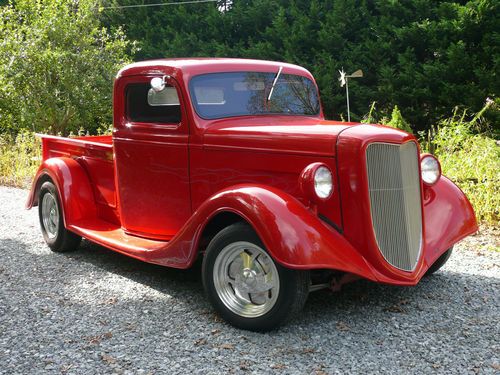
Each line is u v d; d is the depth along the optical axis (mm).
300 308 3943
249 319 4004
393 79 16203
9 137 13656
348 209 4098
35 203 6363
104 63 15977
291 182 4270
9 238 6711
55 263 5707
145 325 4133
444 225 4742
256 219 3854
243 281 4070
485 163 7887
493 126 14461
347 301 4594
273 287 3910
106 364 3535
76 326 4117
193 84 4789
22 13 15750
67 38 15188
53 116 15094
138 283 5078
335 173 4117
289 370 3441
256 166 4418
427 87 15609
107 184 5727
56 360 3588
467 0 16375
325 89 16797
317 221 3979
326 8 18500
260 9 19422
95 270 5469
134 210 5270
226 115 4859
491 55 15203
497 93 14766
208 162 4664
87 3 15961
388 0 16656
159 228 5098
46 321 4207
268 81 5227
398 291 4801
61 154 6430
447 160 8242
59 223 5941
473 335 3926
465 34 15656
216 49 19562
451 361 3543
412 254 4281
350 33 18000
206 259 4184
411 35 16078
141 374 3404
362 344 3801
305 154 4203
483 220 7227
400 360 3562
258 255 4000
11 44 14773
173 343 3830
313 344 3811
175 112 4887
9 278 5223
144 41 21500
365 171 4016
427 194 4902
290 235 3760
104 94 15820
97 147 5730
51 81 15203
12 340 3887
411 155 4312
